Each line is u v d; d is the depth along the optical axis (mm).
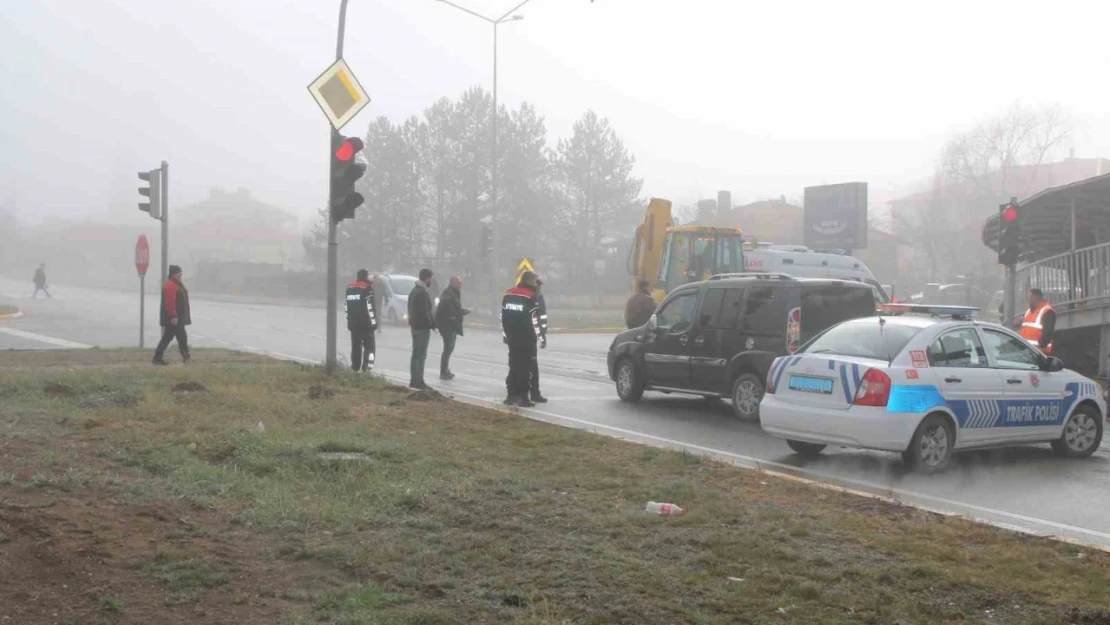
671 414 13789
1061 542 6719
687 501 7629
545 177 55406
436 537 6348
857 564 6039
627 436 11773
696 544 6379
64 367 16562
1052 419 10758
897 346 9930
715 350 13531
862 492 8789
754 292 13188
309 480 7906
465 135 53906
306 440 9297
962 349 10234
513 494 7633
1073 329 20531
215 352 20719
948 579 5758
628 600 5238
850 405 9688
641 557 6078
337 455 8711
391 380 16859
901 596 5465
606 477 8484
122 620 4770
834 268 29938
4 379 13195
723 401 15430
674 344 14164
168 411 10984
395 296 38219
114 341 25906
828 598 5375
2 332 29062
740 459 10352
